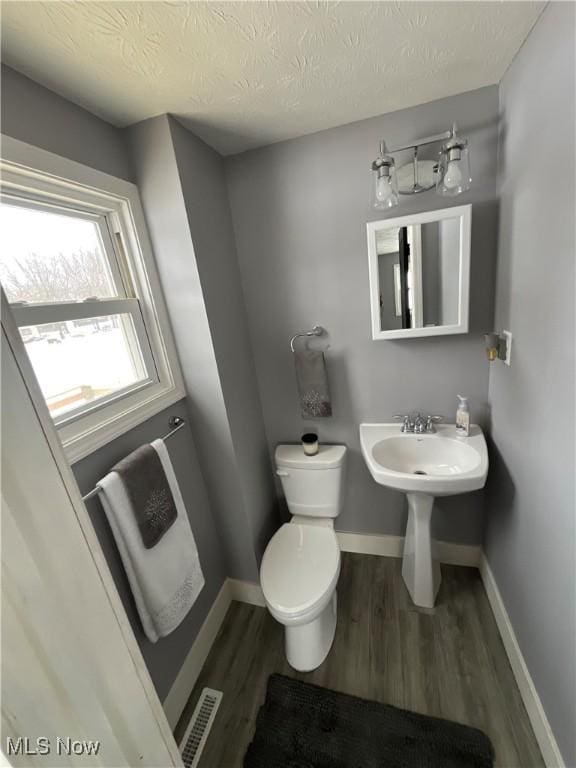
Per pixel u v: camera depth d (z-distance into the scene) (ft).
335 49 2.99
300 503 5.69
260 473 5.79
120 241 4.04
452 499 5.62
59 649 1.23
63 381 3.36
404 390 5.27
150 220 4.16
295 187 4.80
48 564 1.21
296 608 3.96
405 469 5.09
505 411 4.25
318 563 4.57
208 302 4.40
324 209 4.78
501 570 4.70
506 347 4.08
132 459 3.57
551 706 3.28
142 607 3.55
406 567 5.51
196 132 4.20
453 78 3.68
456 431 4.97
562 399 2.85
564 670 3.01
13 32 2.44
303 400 5.49
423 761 3.54
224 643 5.07
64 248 3.47
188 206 4.05
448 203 4.37
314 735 3.84
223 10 2.46
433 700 4.05
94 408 3.55
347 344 5.29
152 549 3.68
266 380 5.84
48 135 3.08
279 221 4.99
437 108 4.09
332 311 5.19
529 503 3.62
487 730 3.73
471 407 5.06
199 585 4.31
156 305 4.33
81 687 1.31
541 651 3.46
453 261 4.35
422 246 4.40
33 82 2.95
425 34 2.93
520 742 3.59
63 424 3.23
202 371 4.64
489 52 3.29
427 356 5.02
